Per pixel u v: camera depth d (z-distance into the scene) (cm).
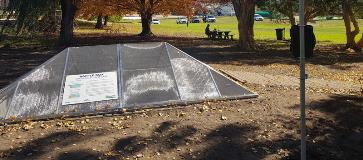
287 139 866
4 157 766
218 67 1797
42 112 989
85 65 1138
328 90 1279
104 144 815
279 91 1209
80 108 1006
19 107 995
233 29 5322
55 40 3266
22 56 2222
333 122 955
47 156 770
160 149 805
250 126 913
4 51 2478
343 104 1065
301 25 641
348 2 2705
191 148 811
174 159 770
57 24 3064
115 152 787
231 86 1134
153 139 839
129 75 1116
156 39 3488
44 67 1110
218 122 929
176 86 1098
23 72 1669
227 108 1025
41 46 2806
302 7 636
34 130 888
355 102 1094
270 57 2241
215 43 3152
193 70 1160
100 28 5416
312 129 914
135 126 902
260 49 2716
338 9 3291
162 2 4028
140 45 1229
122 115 978
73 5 2920
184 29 5366
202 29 5384
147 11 3975
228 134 872
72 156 769
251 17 2689
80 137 848
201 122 927
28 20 2725
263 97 1119
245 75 1563
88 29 5175
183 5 4147
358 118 980
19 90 1038
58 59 1145
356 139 880
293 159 792
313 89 1277
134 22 7675
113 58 1168
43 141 830
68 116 971
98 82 1084
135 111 1002
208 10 4678
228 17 10031
